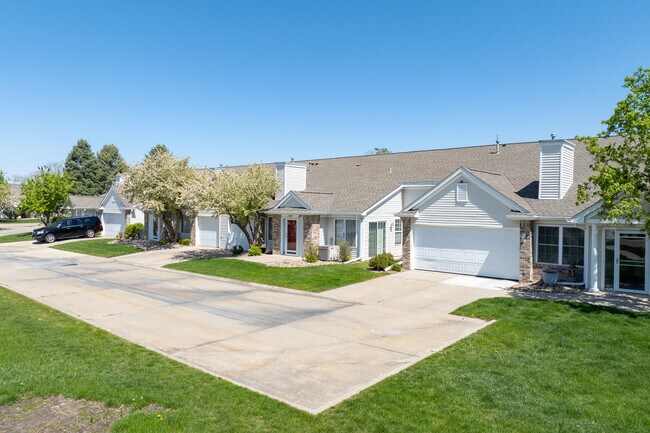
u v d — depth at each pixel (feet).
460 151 95.14
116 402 24.31
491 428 22.18
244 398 25.21
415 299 53.26
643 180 47.98
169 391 25.98
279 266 75.87
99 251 104.94
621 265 54.80
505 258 64.08
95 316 45.60
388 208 86.69
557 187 62.28
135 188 104.58
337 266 74.84
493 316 44.21
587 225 56.03
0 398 24.54
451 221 68.49
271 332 39.81
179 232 119.34
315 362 31.78
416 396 25.80
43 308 48.21
